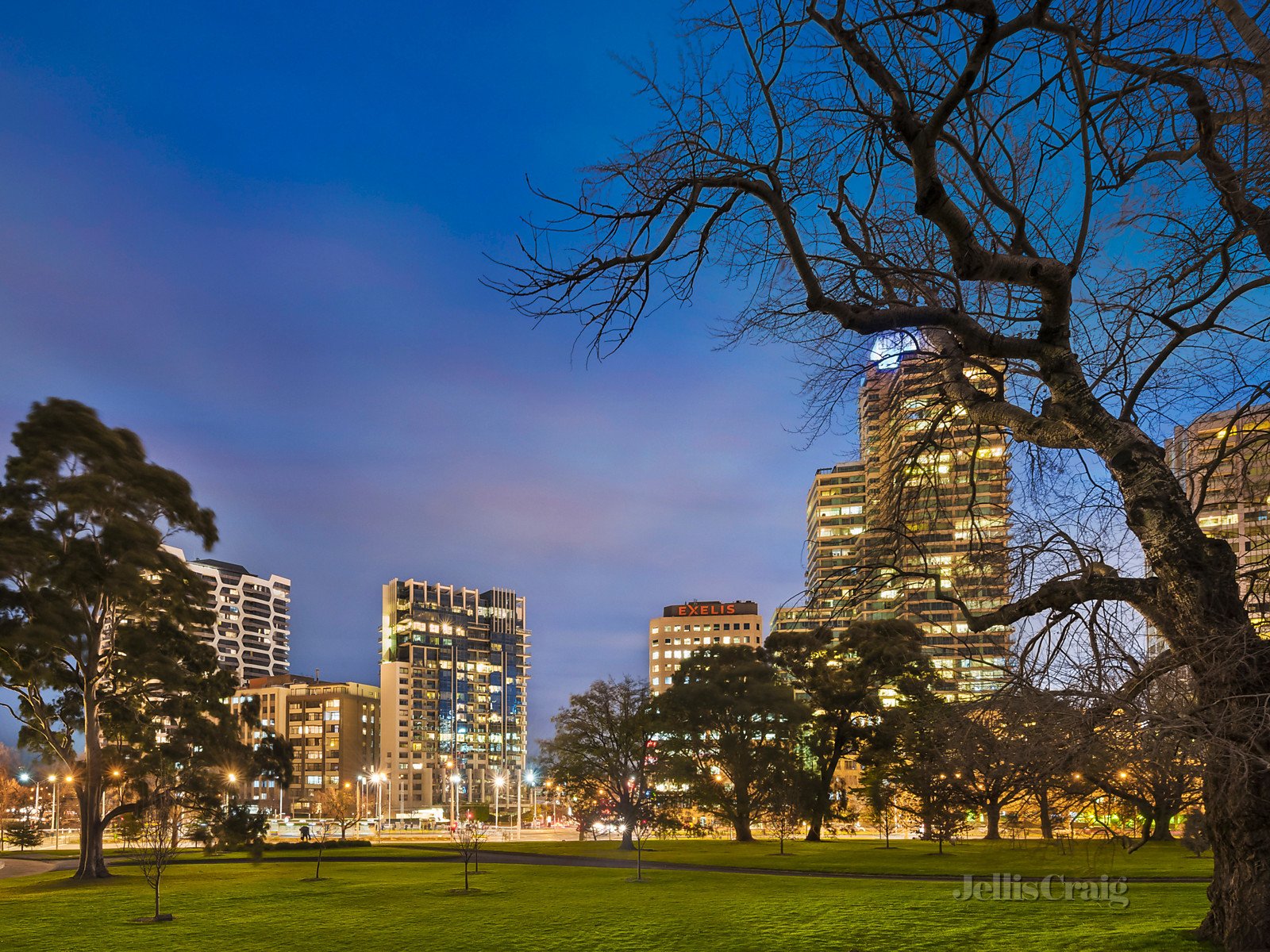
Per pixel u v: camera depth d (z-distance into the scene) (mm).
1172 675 10453
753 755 73000
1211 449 12867
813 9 9773
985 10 8859
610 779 71562
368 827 147000
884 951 20016
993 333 11953
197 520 50344
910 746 53125
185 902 36031
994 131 10711
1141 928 18938
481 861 57125
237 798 53469
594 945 23750
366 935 26531
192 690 50812
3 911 34000
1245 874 12297
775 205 10195
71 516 46906
